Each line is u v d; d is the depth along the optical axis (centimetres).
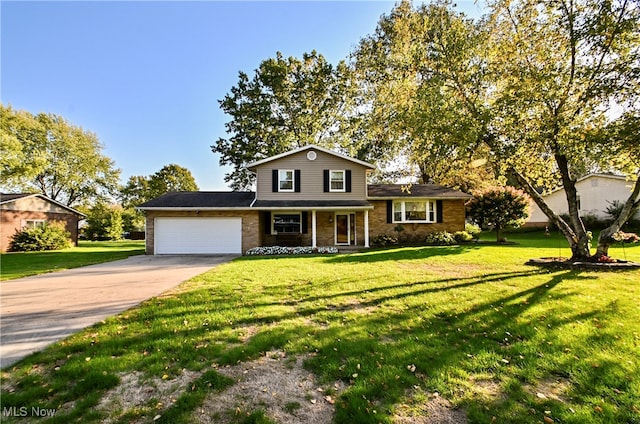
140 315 482
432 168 1167
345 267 955
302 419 237
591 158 791
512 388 275
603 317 447
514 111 834
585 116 822
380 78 2112
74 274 912
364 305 529
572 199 940
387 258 1159
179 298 590
